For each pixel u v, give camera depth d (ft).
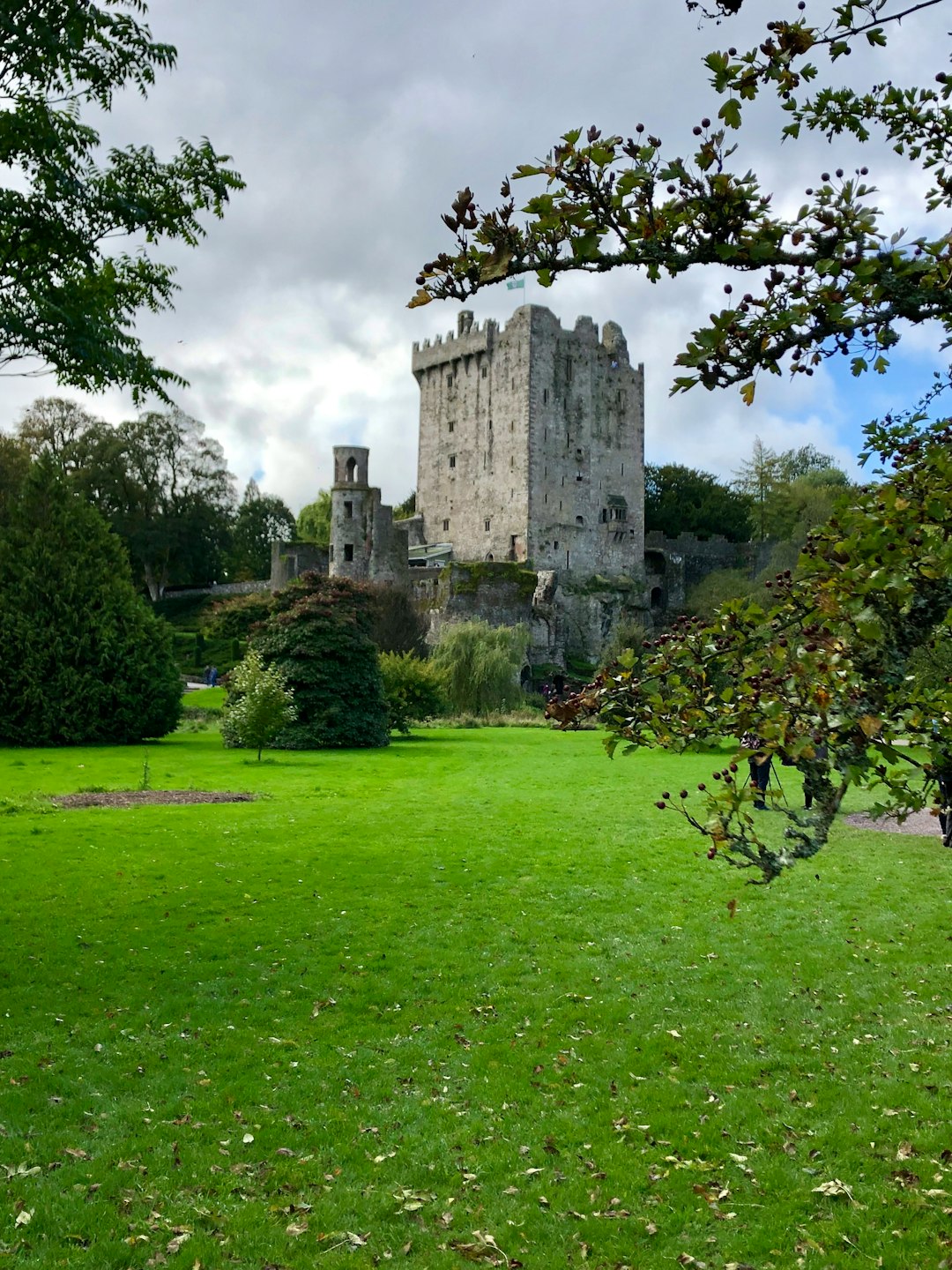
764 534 304.71
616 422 292.20
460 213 15.34
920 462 17.93
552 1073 25.02
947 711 15.81
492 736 135.23
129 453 269.85
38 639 110.63
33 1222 18.60
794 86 15.51
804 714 15.85
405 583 253.03
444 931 36.63
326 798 70.90
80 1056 25.73
